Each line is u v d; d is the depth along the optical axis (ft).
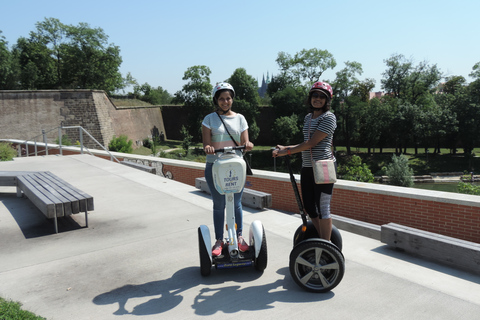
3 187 28.89
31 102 123.75
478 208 19.22
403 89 213.25
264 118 236.63
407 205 22.36
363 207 24.88
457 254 12.89
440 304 10.05
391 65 211.61
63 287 11.75
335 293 10.79
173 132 232.32
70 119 131.34
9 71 177.17
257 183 31.65
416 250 13.98
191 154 189.98
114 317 9.80
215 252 12.01
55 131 127.65
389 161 195.62
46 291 11.48
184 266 13.21
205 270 11.96
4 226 18.83
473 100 191.01
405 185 153.89
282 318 9.46
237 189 11.39
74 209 17.58
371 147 229.04
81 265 13.57
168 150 194.90
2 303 10.14
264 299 10.54
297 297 10.61
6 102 118.42
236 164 11.21
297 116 216.74
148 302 10.60
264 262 12.08
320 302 10.26
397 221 22.99
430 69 209.97
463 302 10.16
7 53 178.81
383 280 11.63
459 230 20.10
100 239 16.56
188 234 16.90
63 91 130.52
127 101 199.41
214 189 12.17
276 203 30.14
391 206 23.18
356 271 12.35
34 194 19.02
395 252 14.46
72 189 20.13
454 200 20.04
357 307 9.93
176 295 10.98
